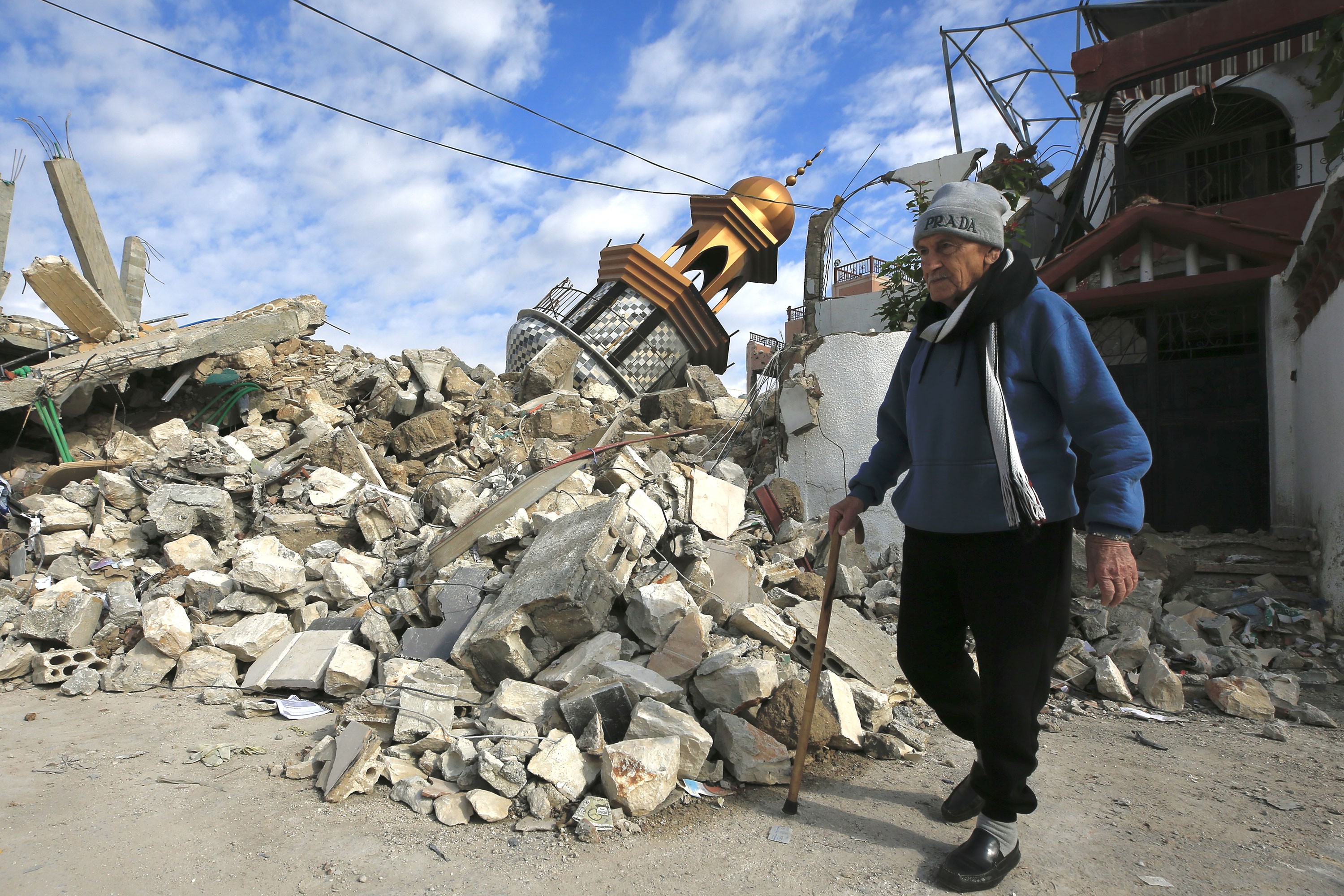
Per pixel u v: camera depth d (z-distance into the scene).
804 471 7.04
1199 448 7.05
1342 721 3.68
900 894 2.07
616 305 15.80
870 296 17.36
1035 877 2.15
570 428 9.91
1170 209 7.11
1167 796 2.74
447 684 3.47
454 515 6.38
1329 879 2.13
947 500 2.15
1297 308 6.29
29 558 6.17
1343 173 4.88
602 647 3.48
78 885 2.21
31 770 3.07
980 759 2.22
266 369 10.99
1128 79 8.41
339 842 2.44
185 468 7.30
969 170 11.88
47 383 9.37
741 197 17.19
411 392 10.68
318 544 6.15
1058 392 2.07
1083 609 4.65
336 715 3.68
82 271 12.91
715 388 9.74
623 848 2.36
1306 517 6.19
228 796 2.80
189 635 4.41
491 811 2.55
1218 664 4.36
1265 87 10.07
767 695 3.12
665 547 4.76
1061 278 7.76
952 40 11.55
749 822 2.51
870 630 4.11
